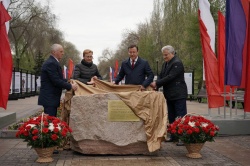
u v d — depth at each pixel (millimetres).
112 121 6961
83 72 8133
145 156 6949
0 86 8984
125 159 6660
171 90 8117
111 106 6977
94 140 6930
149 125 6969
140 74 7832
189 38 27078
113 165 6156
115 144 6918
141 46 43656
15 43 42031
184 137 6699
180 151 7441
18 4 39531
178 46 31703
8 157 6793
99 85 7582
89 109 6957
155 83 7977
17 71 26547
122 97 7004
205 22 10047
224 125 9523
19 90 27094
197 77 29391
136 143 7016
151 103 7074
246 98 8648
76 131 6914
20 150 7465
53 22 43281
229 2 9211
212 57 10117
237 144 8344
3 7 9133
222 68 11062
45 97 7105
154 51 39438
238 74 9211
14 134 9031
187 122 6801
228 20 9234
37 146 6270
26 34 43562
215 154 7164
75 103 6973
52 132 6301
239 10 9188
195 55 26828
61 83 7023
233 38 9188
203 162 6430
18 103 22453
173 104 8336
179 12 32031
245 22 9227
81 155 7027
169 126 7129
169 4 32688
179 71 7973
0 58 9016
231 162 6430
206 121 6848
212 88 10180
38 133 6223
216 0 25406
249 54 8617
